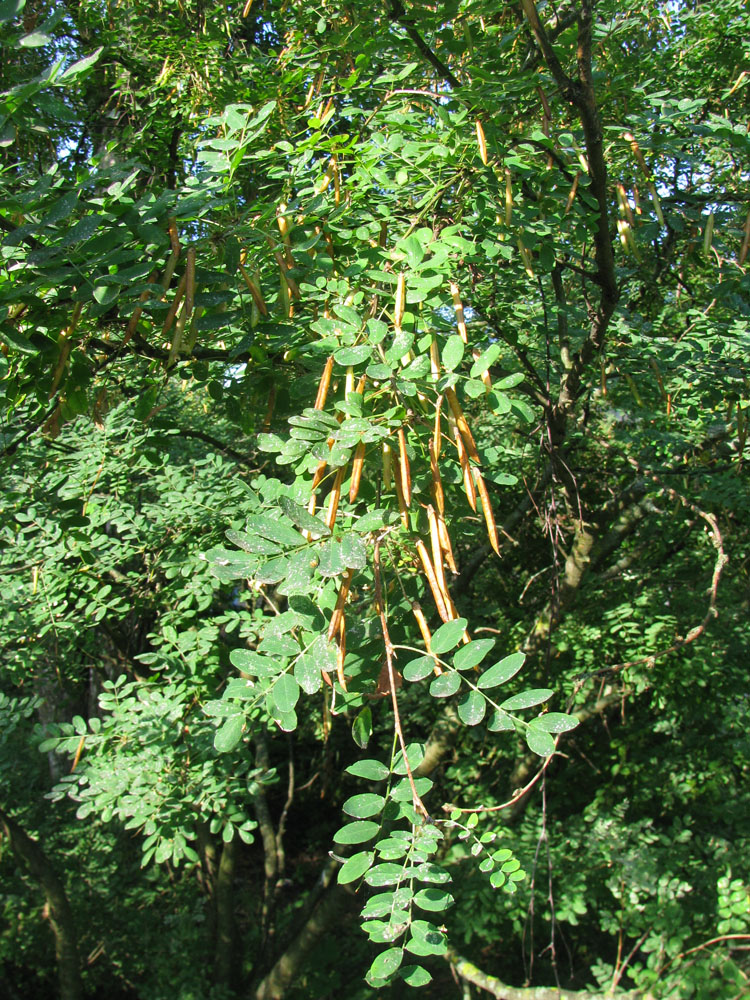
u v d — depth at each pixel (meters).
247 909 9.60
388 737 8.13
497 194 2.70
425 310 2.27
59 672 5.14
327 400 2.14
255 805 8.62
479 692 1.64
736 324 4.06
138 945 7.82
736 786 7.58
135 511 5.39
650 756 7.66
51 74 1.67
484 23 3.80
